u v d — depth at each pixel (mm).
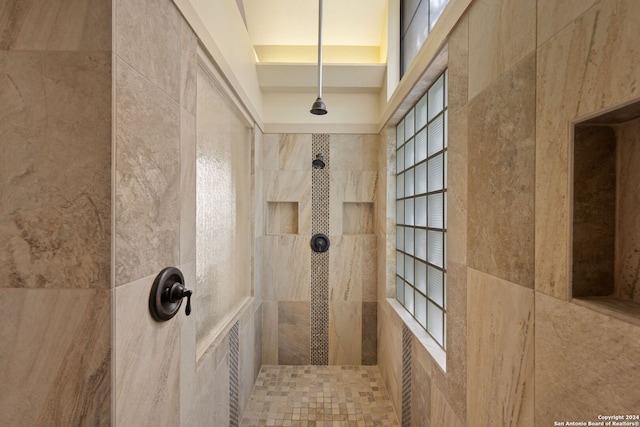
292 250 2607
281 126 2613
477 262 916
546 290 628
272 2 2451
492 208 838
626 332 462
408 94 1721
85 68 668
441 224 1418
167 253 933
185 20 1050
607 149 565
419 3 1927
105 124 671
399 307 2061
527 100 691
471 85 965
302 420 1901
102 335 675
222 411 1514
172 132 962
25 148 671
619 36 466
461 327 1021
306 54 2639
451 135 1111
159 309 852
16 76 671
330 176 2621
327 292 2607
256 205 2348
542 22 641
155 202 862
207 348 1358
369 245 2607
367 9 2475
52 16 671
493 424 823
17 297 676
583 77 534
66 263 675
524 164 701
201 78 1352
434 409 1280
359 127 2615
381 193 2475
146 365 821
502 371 782
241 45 1855
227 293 1765
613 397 483
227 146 1754
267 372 2477
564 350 580
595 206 566
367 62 2613
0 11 672
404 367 1772
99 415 676
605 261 567
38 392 678
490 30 853
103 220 673
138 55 773
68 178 671
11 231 675
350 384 2305
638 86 436
